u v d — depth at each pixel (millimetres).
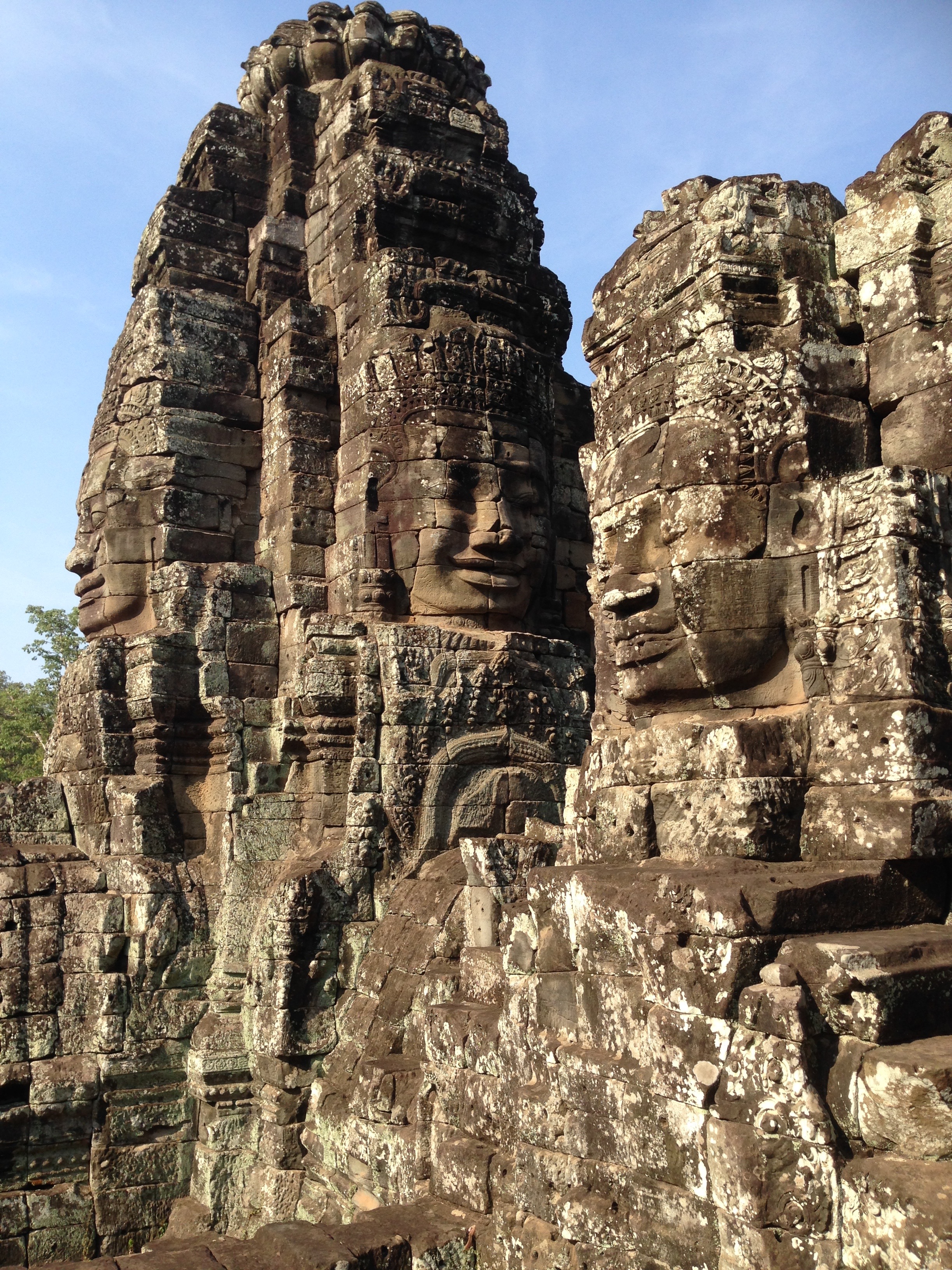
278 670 10352
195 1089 8859
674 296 5809
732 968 4129
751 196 5570
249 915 9258
